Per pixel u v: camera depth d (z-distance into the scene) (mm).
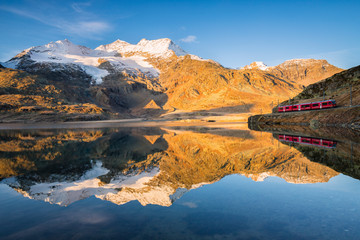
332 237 5508
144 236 5695
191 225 6320
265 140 31797
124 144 31281
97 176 12984
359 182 10547
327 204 7816
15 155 21938
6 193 9914
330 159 16312
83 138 43125
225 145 27891
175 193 9562
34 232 6086
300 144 25750
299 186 10102
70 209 7914
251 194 9086
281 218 6727
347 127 49062
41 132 70688
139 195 9391
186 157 19906
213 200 8523
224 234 5723
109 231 5980
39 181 11953
